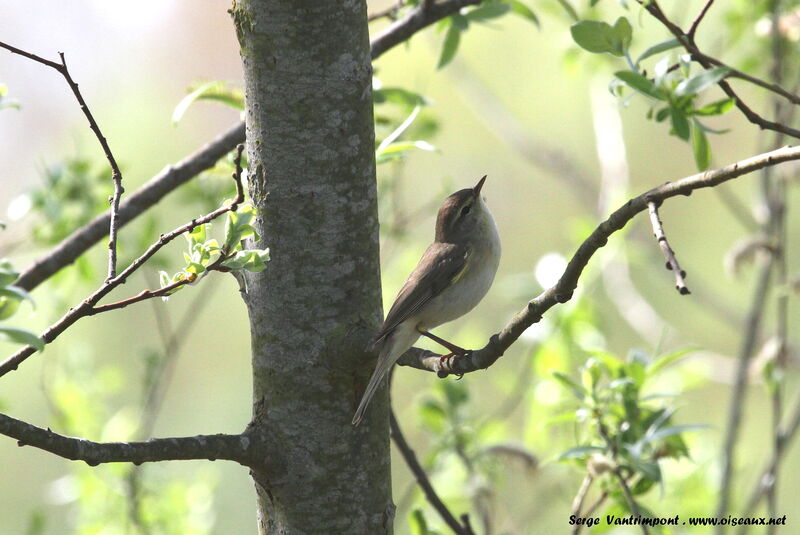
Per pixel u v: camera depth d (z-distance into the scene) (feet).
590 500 36.96
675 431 25.70
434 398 36.01
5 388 69.31
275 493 22.09
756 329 35.45
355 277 21.86
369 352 21.30
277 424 21.93
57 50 19.80
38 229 35.63
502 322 75.00
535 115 82.69
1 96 24.62
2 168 87.15
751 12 39.68
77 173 36.11
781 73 39.04
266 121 21.54
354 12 21.63
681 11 40.75
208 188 38.68
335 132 21.50
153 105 89.10
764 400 60.34
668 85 23.20
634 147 81.00
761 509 41.42
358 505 22.17
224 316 80.48
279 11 21.18
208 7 94.68
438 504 27.37
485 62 83.56
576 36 23.56
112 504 39.34
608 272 44.09
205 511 40.37
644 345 61.00
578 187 49.29
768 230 36.68
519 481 43.09
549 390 34.91
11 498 68.90
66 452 17.97
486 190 84.53
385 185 43.93
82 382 42.19
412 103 29.60
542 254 83.46
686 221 77.36
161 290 18.45
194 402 78.54
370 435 22.39
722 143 79.51
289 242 21.62
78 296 51.70
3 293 15.87
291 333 21.74
